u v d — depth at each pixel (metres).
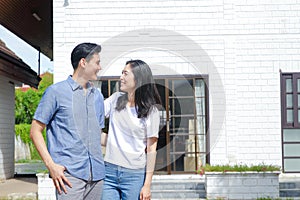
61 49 9.76
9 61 11.93
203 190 8.61
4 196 9.04
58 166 3.56
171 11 9.86
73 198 3.58
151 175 3.89
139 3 9.85
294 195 8.58
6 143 12.85
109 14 9.83
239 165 8.91
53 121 3.67
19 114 27.50
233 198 8.28
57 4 9.78
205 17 9.84
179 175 8.90
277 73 9.80
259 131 9.71
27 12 12.55
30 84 14.64
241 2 9.85
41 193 8.59
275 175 8.28
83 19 9.81
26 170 16.12
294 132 9.78
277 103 9.76
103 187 3.85
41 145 3.60
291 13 9.86
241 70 9.78
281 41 9.83
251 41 9.83
